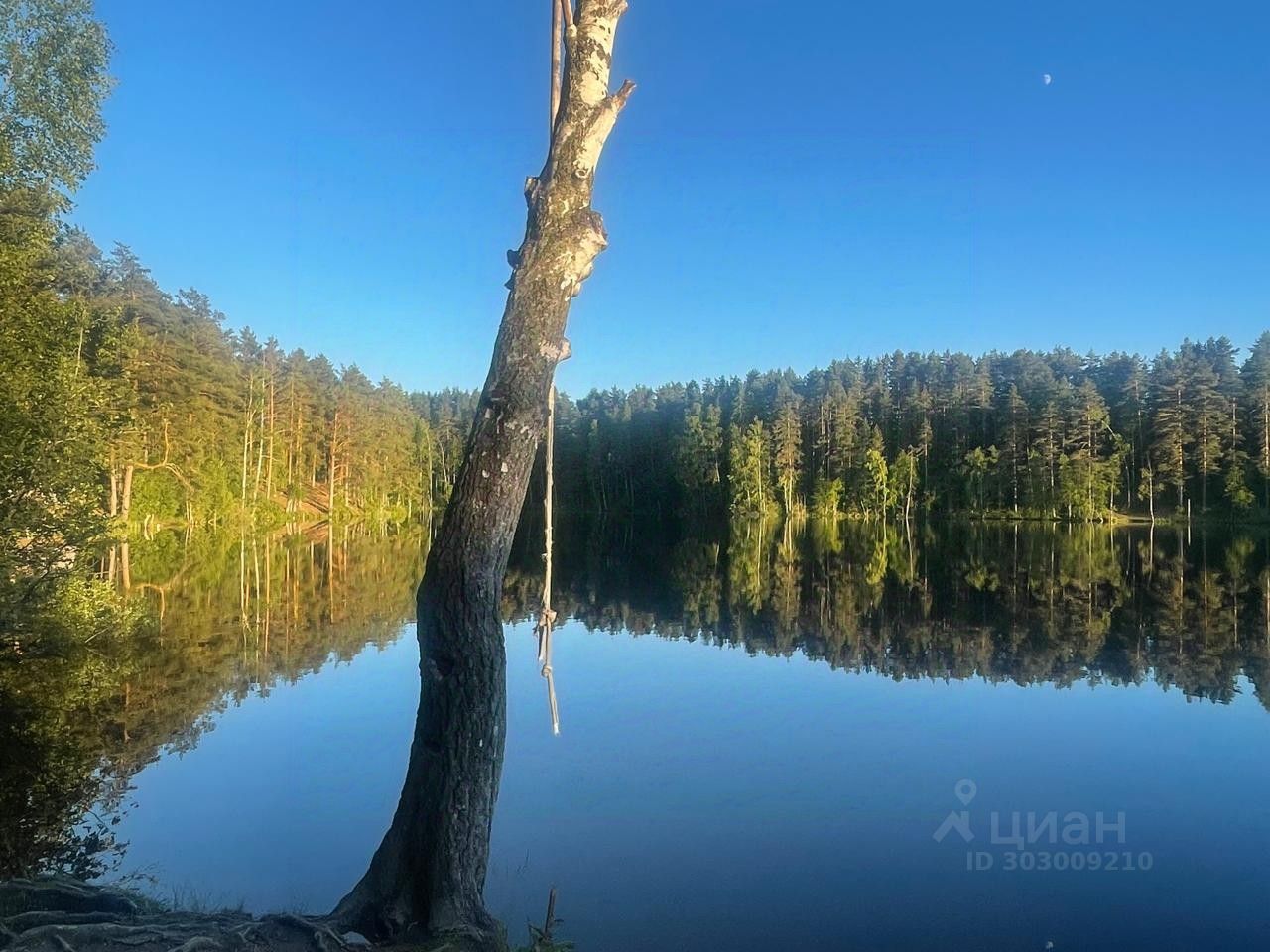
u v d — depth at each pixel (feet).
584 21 13.33
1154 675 41.34
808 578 87.04
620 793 25.11
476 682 13.28
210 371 128.36
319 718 34.91
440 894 13.20
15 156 38.68
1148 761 28.30
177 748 30.71
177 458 119.14
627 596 73.77
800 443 209.87
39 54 39.32
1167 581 79.87
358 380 197.06
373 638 53.93
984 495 185.16
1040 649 48.42
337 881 19.97
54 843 22.20
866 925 17.20
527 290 13.32
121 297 105.09
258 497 148.46
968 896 18.67
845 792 25.26
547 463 13.83
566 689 39.14
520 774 27.07
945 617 59.98
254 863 20.95
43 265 44.16
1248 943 16.89
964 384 198.18
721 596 72.95
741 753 29.14
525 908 18.20
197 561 96.99
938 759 28.35
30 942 11.78
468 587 13.17
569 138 13.29
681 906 18.17
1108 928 17.37
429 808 13.35
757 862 20.47
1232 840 21.80
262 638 53.26
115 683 40.37
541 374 13.37
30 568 40.32
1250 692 37.86
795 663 44.96
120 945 12.14
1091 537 139.85
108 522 42.86
